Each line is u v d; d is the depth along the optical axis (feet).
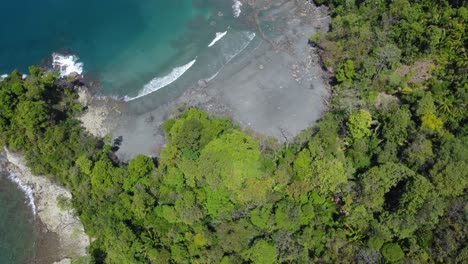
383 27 327.06
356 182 256.52
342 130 293.64
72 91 338.95
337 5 354.54
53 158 286.25
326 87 325.21
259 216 247.29
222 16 368.68
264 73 335.47
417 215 235.20
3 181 314.55
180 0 380.58
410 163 260.21
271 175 260.21
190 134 269.44
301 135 300.81
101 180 269.85
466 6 323.98
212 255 245.24
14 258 291.79
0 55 360.28
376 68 306.55
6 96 292.61
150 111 328.70
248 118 316.40
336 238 246.06
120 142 317.01
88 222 277.44
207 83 336.29
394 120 270.05
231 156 254.27
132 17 375.66
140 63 352.49
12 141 298.56
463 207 238.48
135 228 263.49
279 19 362.12
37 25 374.22
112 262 269.03
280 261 246.68
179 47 357.61
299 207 250.78
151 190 270.67
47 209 303.07
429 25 321.52
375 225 242.99
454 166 242.99
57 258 288.92
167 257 254.47
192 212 249.75
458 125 274.36
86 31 370.12
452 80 300.40
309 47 344.69
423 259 234.79
